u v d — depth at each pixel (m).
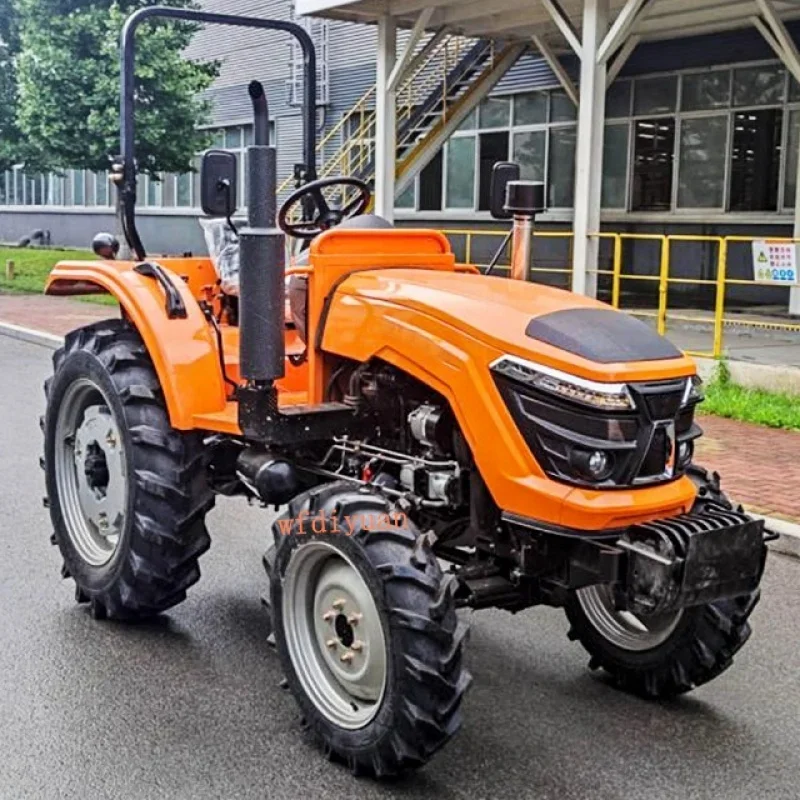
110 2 19.94
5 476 7.90
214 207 4.56
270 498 4.62
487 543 4.12
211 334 5.10
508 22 16.28
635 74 17.78
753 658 5.04
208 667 4.80
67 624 5.27
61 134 19.62
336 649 4.03
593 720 4.40
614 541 3.84
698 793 3.85
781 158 15.94
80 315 17.66
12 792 3.77
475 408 3.93
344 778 3.89
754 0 13.98
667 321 14.17
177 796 3.75
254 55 25.44
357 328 4.33
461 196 20.98
